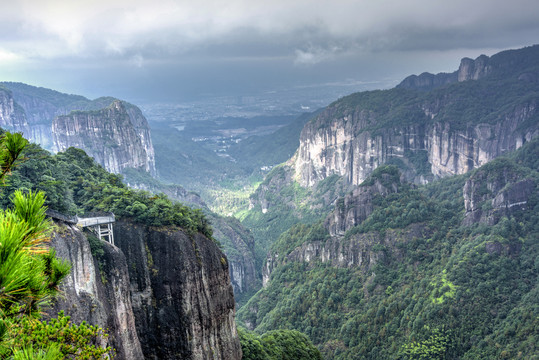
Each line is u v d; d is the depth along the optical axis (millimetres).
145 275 81938
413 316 155000
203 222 95000
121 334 72938
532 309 140250
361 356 153625
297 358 118875
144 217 84125
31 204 16234
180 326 81062
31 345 17000
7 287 15000
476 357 135000
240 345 95375
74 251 64062
